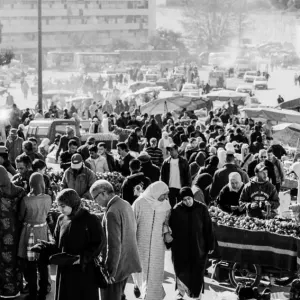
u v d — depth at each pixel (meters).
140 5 172.75
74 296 10.20
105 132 36.56
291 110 40.62
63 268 10.24
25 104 79.94
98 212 14.11
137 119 40.00
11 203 12.41
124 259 11.08
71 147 18.89
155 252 12.23
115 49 168.25
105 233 11.01
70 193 10.10
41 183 12.45
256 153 25.72
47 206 12.44
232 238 13.45
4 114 40.81
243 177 16.91
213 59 148.88
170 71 134.50
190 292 12.29
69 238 10.11
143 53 144.75
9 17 155.62
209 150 23.77
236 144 27.05
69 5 164.88
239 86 93.94
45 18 163.00
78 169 15.73
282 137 34.28
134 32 173.25
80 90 89.38
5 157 15.51
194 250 12.24
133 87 86.25
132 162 15.04
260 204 14.52
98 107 53.34
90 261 10.14
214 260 14.26
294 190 23.09
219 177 16.75
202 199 14.77
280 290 13.47
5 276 12.55
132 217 11.12
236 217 13.77
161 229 12.28
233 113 52.16
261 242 13.30
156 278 12.24
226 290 13.65
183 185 18.25
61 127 31.23
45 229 12.45
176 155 18.28
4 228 12.41
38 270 12.68
